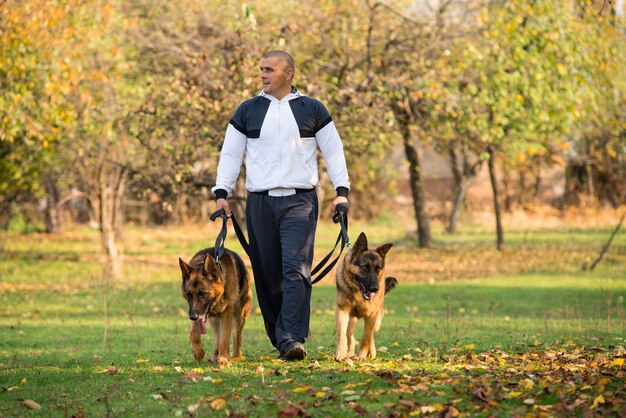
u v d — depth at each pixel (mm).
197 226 40250
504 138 23844
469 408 5105
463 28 17688
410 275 21594
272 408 5285
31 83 15055
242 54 14102
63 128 18453
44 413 5418
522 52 16672
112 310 14703
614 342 9055
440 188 53281
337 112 14586
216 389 5863
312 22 16453
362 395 5504
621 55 18859
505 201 48812
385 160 34500
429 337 9820
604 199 47781
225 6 16359
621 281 19281
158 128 14156
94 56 16797
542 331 10703
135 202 38250
